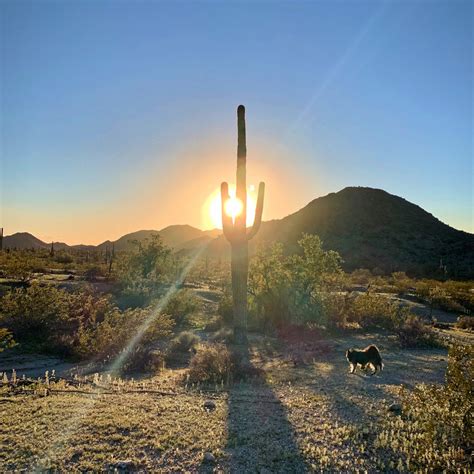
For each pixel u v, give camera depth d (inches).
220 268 2768.2
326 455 237.3
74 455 227.5
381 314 794.2
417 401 279.4
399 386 381.7
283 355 539.5
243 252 630.5
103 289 1170.0
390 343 629.6
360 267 3363.7
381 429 274.8
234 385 389.1
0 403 311.3
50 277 1457.9
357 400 337.7
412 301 1331.2
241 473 216.4
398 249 3870.6
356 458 233.8
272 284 769.6
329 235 4298.7
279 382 399.5
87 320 697.6
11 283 1200.2
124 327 590.9
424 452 233.6
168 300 863.1
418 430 269.7
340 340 649.6
